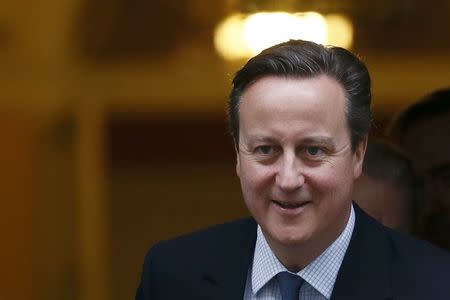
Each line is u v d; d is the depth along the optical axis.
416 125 4.45
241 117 2.95
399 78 11.16
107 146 12.20
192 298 3.30
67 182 11.80
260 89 2.89
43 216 11.79
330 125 2.88
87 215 11.88
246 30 7.70
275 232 2.95
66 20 11.20
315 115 2.86
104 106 11.70
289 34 7.43
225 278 3.27
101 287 11.97
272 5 7.46
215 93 11.51
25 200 11.70
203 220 12.51
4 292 11.75
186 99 11.56
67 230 11.88
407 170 4.07
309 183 2.88
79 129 11.74
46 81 11.38
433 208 4.36
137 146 12.29
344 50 2.97
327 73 2.90
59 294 11.88
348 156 2.95
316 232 2.94
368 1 10.80
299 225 2.92
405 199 4.06
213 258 3.32
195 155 12.37
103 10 11.27
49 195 11.78
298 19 7.43
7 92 11.34
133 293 12.57
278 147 2.89
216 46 11.40
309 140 2.87
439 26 11.05
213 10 11.25
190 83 11.51
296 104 2.85
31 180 11.68
